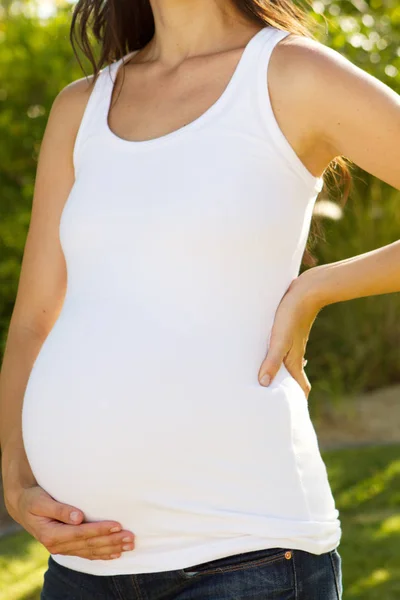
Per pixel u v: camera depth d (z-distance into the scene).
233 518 1.85
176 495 1.89
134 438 1.90
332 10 7.22
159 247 1.95
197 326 1.91
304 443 1.97
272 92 2.00
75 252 2.11
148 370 1.91
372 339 7.51
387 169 1.97
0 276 6.32
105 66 2.61
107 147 2.15
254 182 1.95
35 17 7.02
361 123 1.94
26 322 2.43
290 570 1.88
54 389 2.03
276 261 2.00
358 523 4.79
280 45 2.04
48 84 6.75
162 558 1.91
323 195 2.65
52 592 2.16
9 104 6.82
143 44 2.59
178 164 1.99
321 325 7.51
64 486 2.01
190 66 2.18
